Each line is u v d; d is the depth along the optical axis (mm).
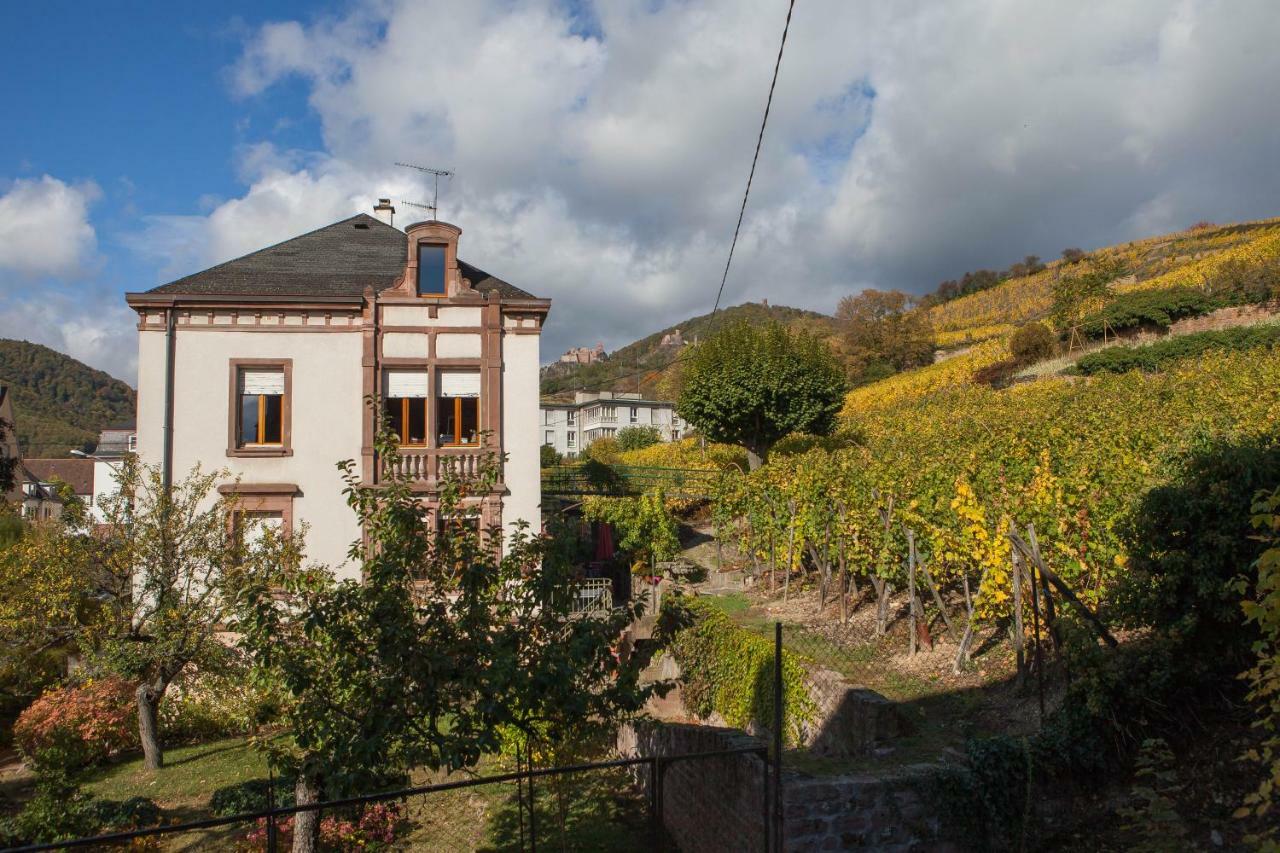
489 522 20281
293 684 7082
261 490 19719
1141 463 10914
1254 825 6199
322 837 10445
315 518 19984
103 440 58938
